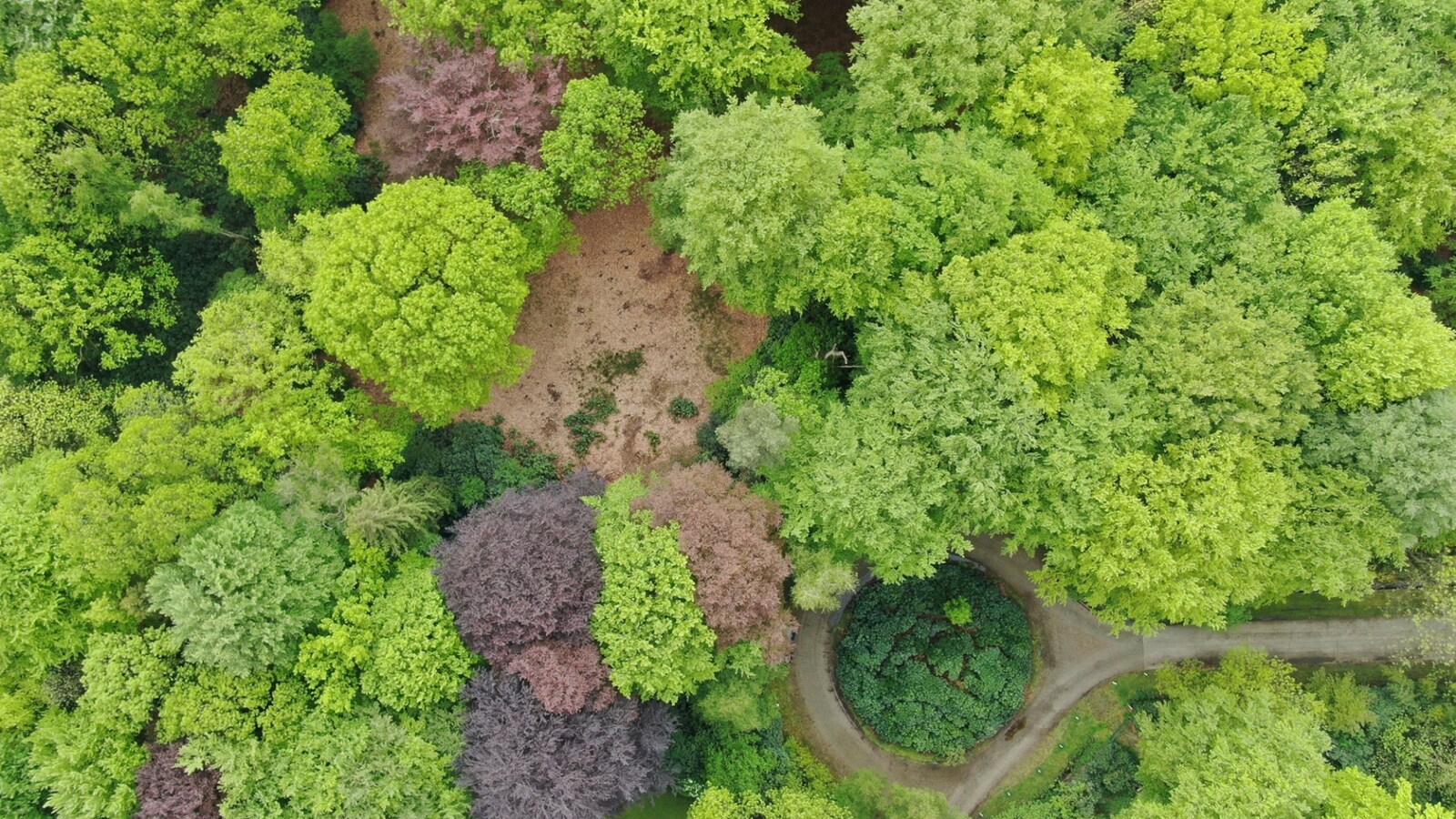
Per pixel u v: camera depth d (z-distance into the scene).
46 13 28.58
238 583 25.16
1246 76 27.52
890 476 26.55
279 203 30.52
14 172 27.39
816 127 27.48
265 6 28.88
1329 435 27.34
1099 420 26.16
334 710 26.09
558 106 29.06
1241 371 26.06
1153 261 27.81
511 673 26.98
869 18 26.73
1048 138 26.58
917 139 27.31
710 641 26.55
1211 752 29.06
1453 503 25.64
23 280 28.27
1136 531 26.02
